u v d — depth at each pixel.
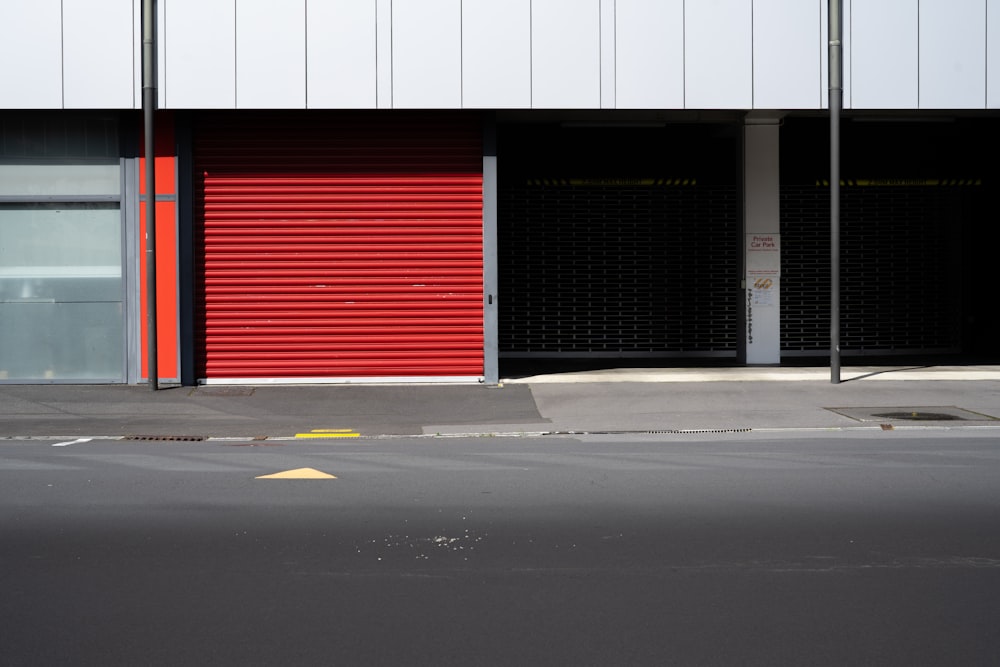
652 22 16.89
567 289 22.06
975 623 5.27
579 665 4.71
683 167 21.91
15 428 13.71
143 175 17.48
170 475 9.77
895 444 11.71
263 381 17.69
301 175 17.61
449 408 15.40
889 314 22.61
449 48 16.88
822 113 18.12
